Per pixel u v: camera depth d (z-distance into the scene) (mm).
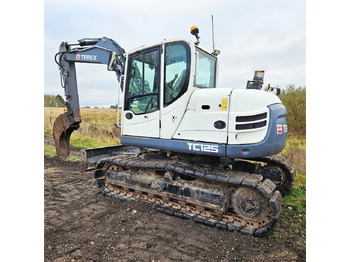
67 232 3371
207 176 3484
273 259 2768
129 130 4438
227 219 3525
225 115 3426
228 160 4270
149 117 4125
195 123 3666
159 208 3951
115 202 4438
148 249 2963
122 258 2787
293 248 2986
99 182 4938
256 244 3066
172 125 3875
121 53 5199
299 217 3779
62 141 6137
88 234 3316
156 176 4199
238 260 2754
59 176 6277
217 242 3121
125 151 6023
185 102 3742
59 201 4551
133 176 4391
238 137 3387
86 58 5531
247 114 3318
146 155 4660
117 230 3414
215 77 4781
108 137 11500
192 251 2930
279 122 3389
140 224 3576
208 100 3562
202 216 3699
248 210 3338
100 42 5406
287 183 4613
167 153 4898
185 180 3871
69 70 5840
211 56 4629
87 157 5105
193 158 4051
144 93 4219
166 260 2756
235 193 3479
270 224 3086
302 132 9781
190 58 3686
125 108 4488
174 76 3859
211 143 3529
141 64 4234
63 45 5797
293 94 10672
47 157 8484
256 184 3186
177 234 3311
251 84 3908
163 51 3906
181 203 3873
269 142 3271
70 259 2770
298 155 6645
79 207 4238
